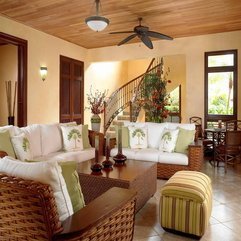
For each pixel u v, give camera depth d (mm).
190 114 6988
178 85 8586
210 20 5527
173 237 2436
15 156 3473
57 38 6781
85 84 7996
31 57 5961
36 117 6133
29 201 1062
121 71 10297
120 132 3504
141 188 2963
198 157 4078
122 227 1463
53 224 1074
